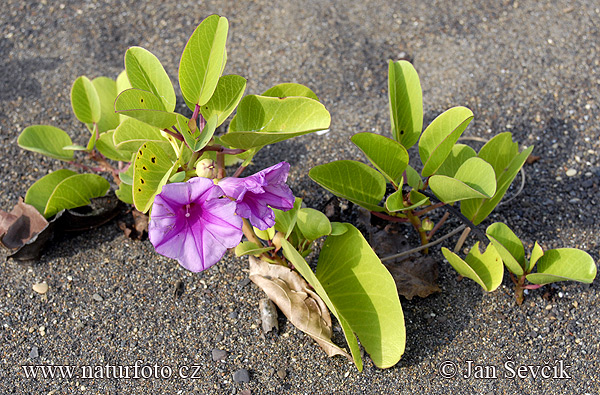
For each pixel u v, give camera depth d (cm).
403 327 74
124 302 79
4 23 97
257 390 76
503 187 78
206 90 73
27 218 81
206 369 77
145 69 75
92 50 95
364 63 94
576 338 77
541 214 83
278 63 94
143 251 82
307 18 97
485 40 95
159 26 97
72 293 80
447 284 80
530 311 79
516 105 90
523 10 97
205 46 73
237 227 69
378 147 75
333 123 89
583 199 84
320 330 76
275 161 87
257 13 98
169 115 72
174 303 79
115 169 83
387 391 76
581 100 90
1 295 80
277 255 79
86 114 82
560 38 95
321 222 74
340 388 76
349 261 76
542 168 86
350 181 77
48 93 91
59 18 97
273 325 78
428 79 92
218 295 80
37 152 84
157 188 72
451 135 74
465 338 77
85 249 82
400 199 77
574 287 79
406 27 96
